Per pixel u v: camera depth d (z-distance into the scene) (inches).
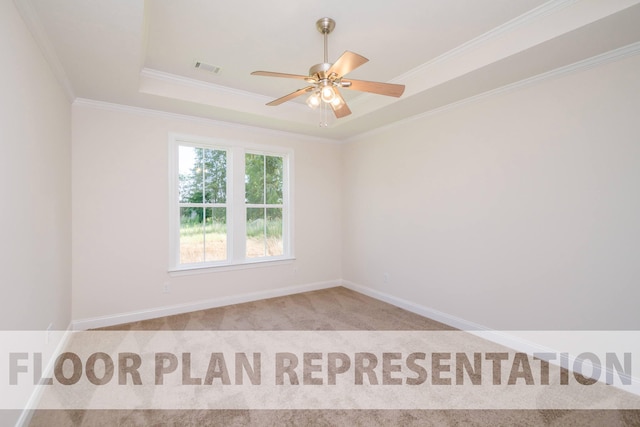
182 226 149.5
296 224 181.9
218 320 135.6
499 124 112.3
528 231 104.6
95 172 125.8
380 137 166.7
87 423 70.1
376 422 70.9
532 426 69.6
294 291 181.0
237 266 160.7
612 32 75.7
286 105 152.3
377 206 169.8
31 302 75.3
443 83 107.2
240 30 91.2
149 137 137.4
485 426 69.5
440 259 134.7
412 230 148.4
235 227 161.3
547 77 98.5
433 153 137.2
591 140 89.9
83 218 123.4
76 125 121.8
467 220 123.6
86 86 110.3
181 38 95.5
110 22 73.5
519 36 86.0
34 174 77.8
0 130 58.6
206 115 143.9
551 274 99.0
